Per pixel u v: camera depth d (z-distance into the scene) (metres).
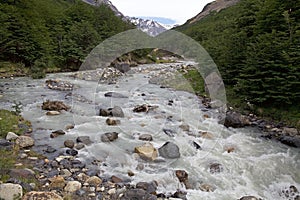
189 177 5.85
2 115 8.67
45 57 24.80
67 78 18.22
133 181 5.44
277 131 9.06
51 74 21.39
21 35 24.50
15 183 4.51
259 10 15.41
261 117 10.66
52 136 7.44
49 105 10.25
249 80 11.72
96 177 5.32
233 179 5.99
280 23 13.05
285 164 6.83
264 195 5.53
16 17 25.69
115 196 4.78
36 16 31.69
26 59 24.36
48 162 5.86
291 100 10.55
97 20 32.56
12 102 11.31
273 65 10.68
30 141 6.76
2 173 4.85
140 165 6.09
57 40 28.53
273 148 7.77
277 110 10.63
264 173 6.36
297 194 5.62
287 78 10.31
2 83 16.11
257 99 11.02
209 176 6.00
